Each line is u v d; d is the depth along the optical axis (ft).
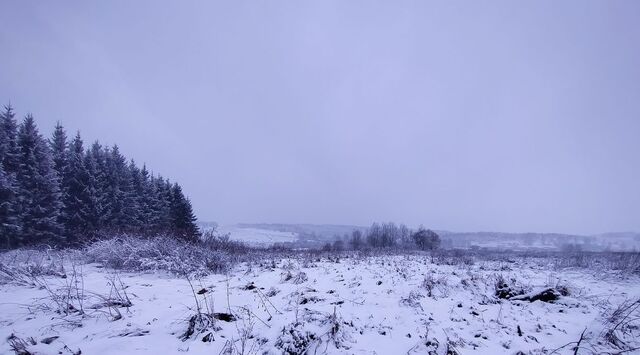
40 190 87.56
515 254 103.86
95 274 38.06
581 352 16.92
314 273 40.73
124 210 115.34
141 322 20.35
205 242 61.57
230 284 33.76
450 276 37.83
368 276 37.73
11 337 17.53
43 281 31.68
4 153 80.48
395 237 231.71
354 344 17.19
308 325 17.38
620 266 51.80
